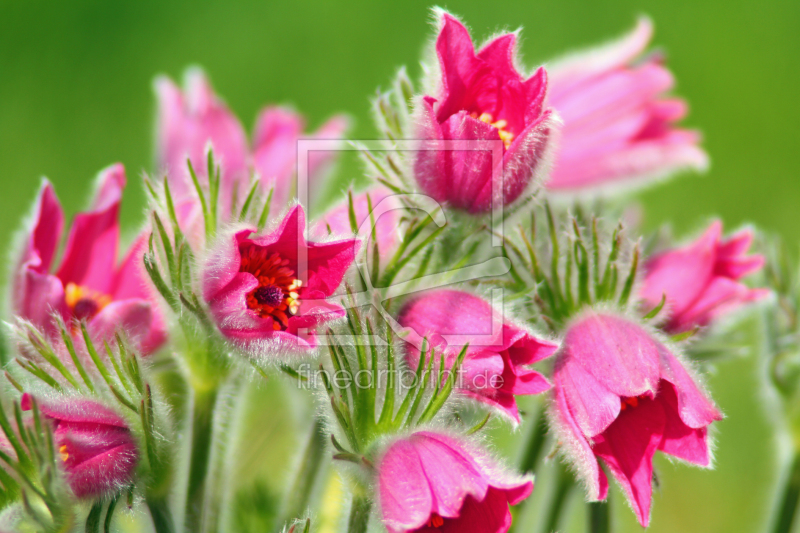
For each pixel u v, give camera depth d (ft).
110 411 2.36
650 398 2.41
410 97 2.46
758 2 6.75
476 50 2.44
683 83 6.07
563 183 2.67
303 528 2.40
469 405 2.41
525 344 2.38
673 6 6.59
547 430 2.49
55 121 5.52
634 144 2.68
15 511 2.34
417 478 2.32
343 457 2.35
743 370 4.07
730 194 5.26
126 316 2.41
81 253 2.50
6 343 2.45
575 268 2.48
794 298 2.68
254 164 2.61
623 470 2.38
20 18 6.31
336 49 6.17
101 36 6.23
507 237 2.45
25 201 4.93
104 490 2.35
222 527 2.49
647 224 4.77
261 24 6.40
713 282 2.52
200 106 2.70
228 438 2.48
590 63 2.73
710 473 3.92
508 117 2.44
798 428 2.67
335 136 2.76
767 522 2.70
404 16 6.41
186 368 2.43
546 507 2.53
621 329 2.41
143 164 5.24
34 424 2.31
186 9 6.54
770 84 6.01
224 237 2.34
